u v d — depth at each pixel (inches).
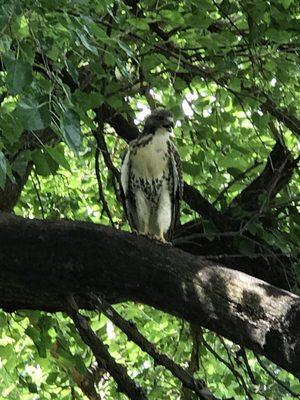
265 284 344.5
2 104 370.9
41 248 346.9
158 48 460.8
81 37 326.0
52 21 346.6
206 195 542.9
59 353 518.0
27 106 293.0
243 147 530.0
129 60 490.0
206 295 343.6
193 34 468.1
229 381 601.9
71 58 453.4
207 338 603.8
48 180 609.9
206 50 493.0
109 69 472.4
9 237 346.3
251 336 336.2
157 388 609.0
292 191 561.6
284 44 484.4
